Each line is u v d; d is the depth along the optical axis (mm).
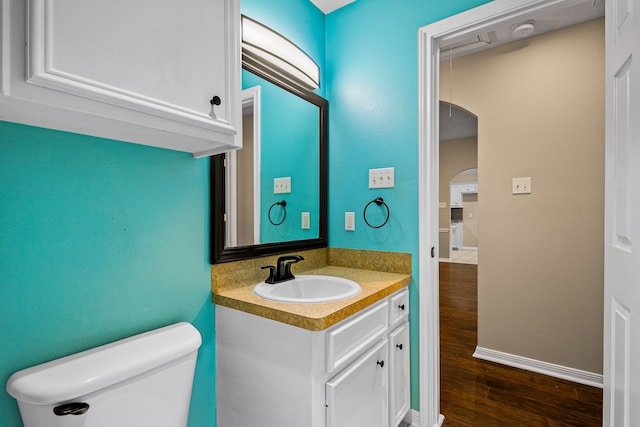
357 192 1821
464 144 6586
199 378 1228
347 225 1858
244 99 1412
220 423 1271
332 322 1024
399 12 1687
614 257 1021
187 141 997
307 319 994
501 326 2338
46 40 592
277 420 1089
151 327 1081
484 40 2246
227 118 952
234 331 1213
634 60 868
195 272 1219
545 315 2182
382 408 1336
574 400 1854
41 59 583
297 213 1713
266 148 1525
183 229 1180
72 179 905
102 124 788
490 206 2371
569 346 2105
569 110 2102
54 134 869
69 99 640
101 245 965
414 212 1628
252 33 1411
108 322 978
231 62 964
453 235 9898
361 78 1812
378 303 1335
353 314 1137
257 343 1139
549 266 2170
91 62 660
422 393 1589
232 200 1352
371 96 1771
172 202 1146
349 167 1854
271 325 1098
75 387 756
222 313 1256
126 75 718
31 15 578
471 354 2477
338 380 1060
